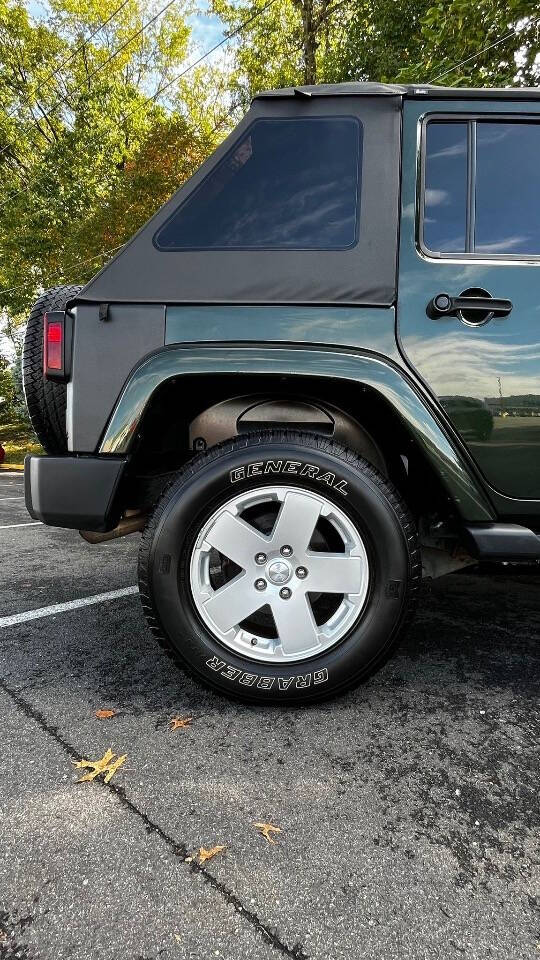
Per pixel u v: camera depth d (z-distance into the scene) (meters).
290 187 1.69
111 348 1.63
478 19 4.42
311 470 1.58
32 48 19.44
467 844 1.12
